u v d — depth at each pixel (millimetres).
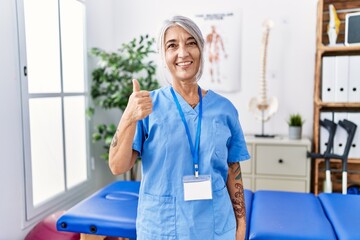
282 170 2646
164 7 3180
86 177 2889
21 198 2033
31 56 2170
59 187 2498
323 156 2490
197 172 1026
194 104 1116
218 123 1084
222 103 1142
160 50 1056
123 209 1673
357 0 2648
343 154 2441
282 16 2912
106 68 2918
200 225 1024
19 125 2006
